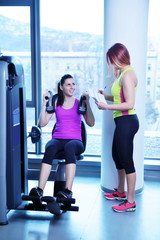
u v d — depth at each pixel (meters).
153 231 2.50
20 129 2.79
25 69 3.95
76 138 2.78
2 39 3.95
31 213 2.80
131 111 2.72
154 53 3.68
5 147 2.50
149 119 3.83
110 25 3.07
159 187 3.52
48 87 3.98
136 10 3.00
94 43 3.81
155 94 3.76
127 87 2.61
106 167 3.31
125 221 2.67
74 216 2.76
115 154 2.95
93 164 3.84
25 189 2.90
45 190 3.40
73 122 2.81
